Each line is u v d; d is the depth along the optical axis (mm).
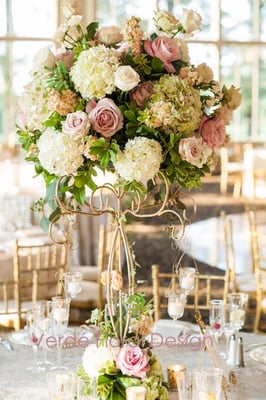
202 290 5621
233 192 8602
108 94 2121
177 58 2158
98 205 6066
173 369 2473
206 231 7152
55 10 7195
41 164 2145
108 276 2273
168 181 2186
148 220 7141
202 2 8398
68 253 4410
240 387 2504
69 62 2160
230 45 8555
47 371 2645
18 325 4008
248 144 8727
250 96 8906
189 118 2098
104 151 2070
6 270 4520
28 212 6289
